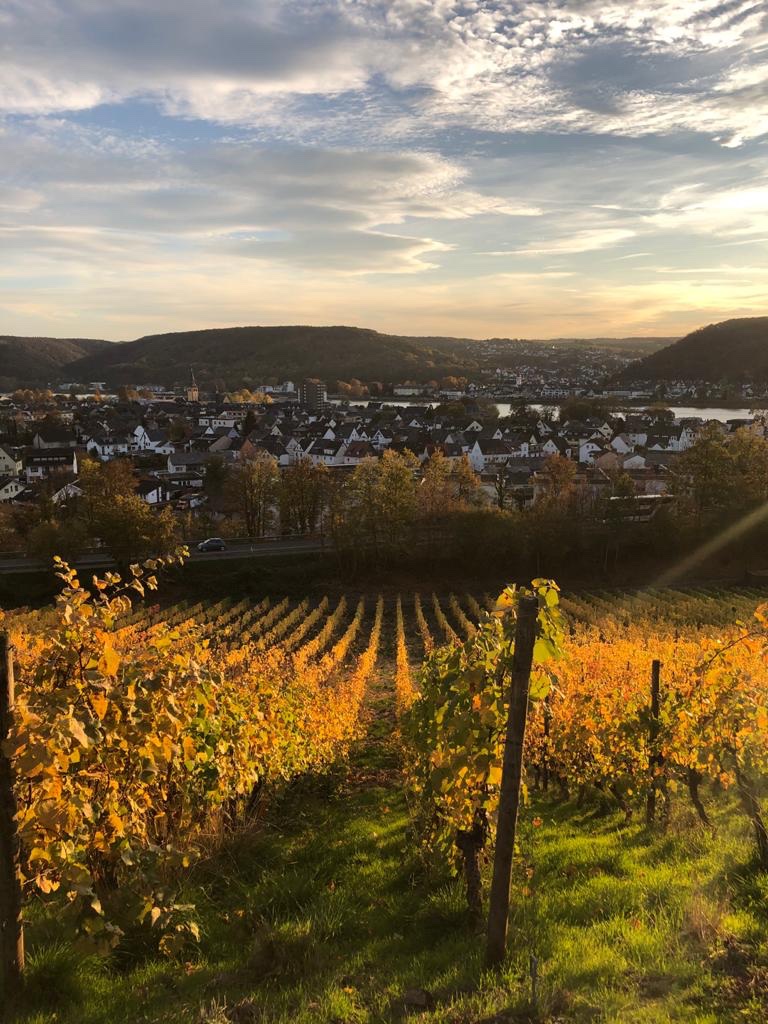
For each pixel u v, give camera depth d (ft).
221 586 175.01
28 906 22.76
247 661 86.53
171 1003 17.98
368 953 21.57
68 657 18.79
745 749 30.86
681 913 21.83
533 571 192.13
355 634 144.77
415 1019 16.34
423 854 29.01
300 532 222.28
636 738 36.65
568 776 44.29
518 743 18.88
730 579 187.93
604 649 77.56
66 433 413.80
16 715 16.20
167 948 20.52
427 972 19.90
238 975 19.89
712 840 30.01
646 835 33.24
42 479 315.37
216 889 26.96
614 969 18.56
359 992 18.48
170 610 154.71
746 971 17.88
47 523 170.09
